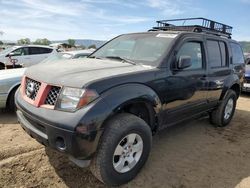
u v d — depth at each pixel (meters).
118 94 2.99
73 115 2.74
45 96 3.02
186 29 5.01
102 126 2.84
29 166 3.55
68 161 3.72
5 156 3.79
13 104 5.57
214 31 5.47
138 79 3.31
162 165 3.83
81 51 9.01
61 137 2.75
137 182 3.36
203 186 3.37
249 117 6.72
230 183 3.48
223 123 5.68
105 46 4.85
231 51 5.66
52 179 3.30
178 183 3.40
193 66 4.34
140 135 3.28
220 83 5.11
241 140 5.00
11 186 3.10
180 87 3.96
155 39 4.20
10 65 11.95
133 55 4.12
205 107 4.84
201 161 4.04
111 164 3.01
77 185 3.21
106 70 3.33
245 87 9.44
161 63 3.70
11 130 4.84
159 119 3.68
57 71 3.25
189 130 5.41
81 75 3.07
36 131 3.03
